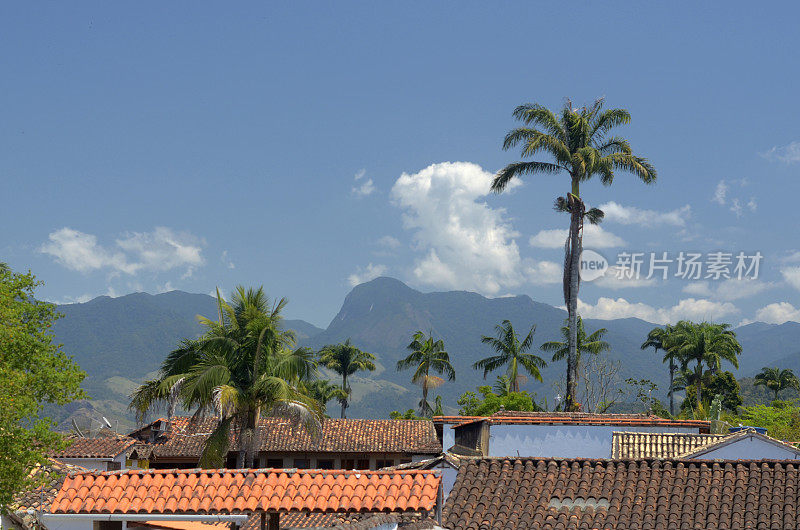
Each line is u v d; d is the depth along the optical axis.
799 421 92.31
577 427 41.31
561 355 99.88
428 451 64.25
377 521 19.53
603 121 65.00
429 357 110.62
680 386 144.00
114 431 61.88
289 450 64.50
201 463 46.84
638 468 23.38
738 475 22.55
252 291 49.56
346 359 132.88
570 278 61.62
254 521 25.06
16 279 28.42
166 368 48.47
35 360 27.12
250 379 48.06
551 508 22.05
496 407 81.69
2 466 25.80
